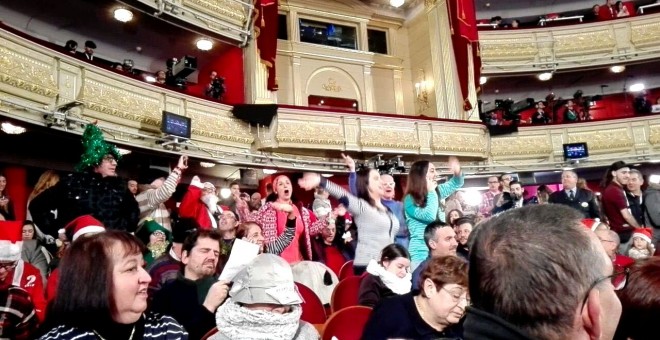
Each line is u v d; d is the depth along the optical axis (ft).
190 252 6.47
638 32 28.71
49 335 3.78
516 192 15.48
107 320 3.86
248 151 20.99
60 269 3.97
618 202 11.73
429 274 5.33
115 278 3.90
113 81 16.57
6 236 5.55
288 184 9.94
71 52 15.16
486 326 1.91
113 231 4.15
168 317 4.51
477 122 26.27
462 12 27.09
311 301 7.42
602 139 27.12
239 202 13.89
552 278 1.84
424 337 5.28
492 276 1.95
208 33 21.11
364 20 29.25
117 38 20.94
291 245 9.57
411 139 24.49
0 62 12.86
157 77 20.62
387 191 9.25
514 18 33.06
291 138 21.66
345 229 13.35
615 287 3.06
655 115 26.78
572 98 31.71
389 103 29.19
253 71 22.09
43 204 7.85
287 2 27.30
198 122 19.33
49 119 14.11
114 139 16.26
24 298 5.43
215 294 5.56
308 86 27.09
